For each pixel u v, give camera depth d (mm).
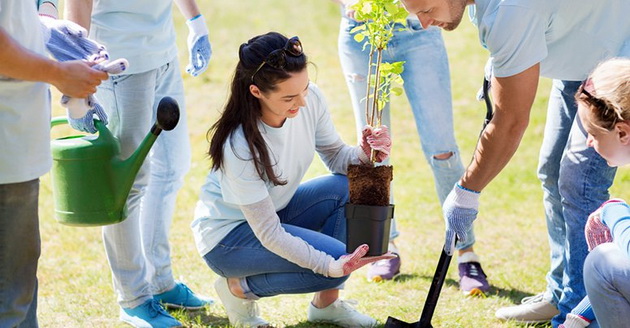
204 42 3686
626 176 5578
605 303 2643
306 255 3008
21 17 2418
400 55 3920
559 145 3332
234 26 9219
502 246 4523
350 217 2980
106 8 3273
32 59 2332
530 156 6051
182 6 3668
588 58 2924
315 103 3232
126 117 3326
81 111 2752
